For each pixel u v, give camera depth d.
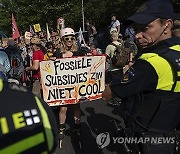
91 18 28.52
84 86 4.44
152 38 1.92
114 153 3.87
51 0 30.78
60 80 4.34
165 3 1.92
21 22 32.38
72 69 4.35
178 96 1.82
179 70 1.78
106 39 12.60
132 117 1.89
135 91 1.81
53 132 0.88
